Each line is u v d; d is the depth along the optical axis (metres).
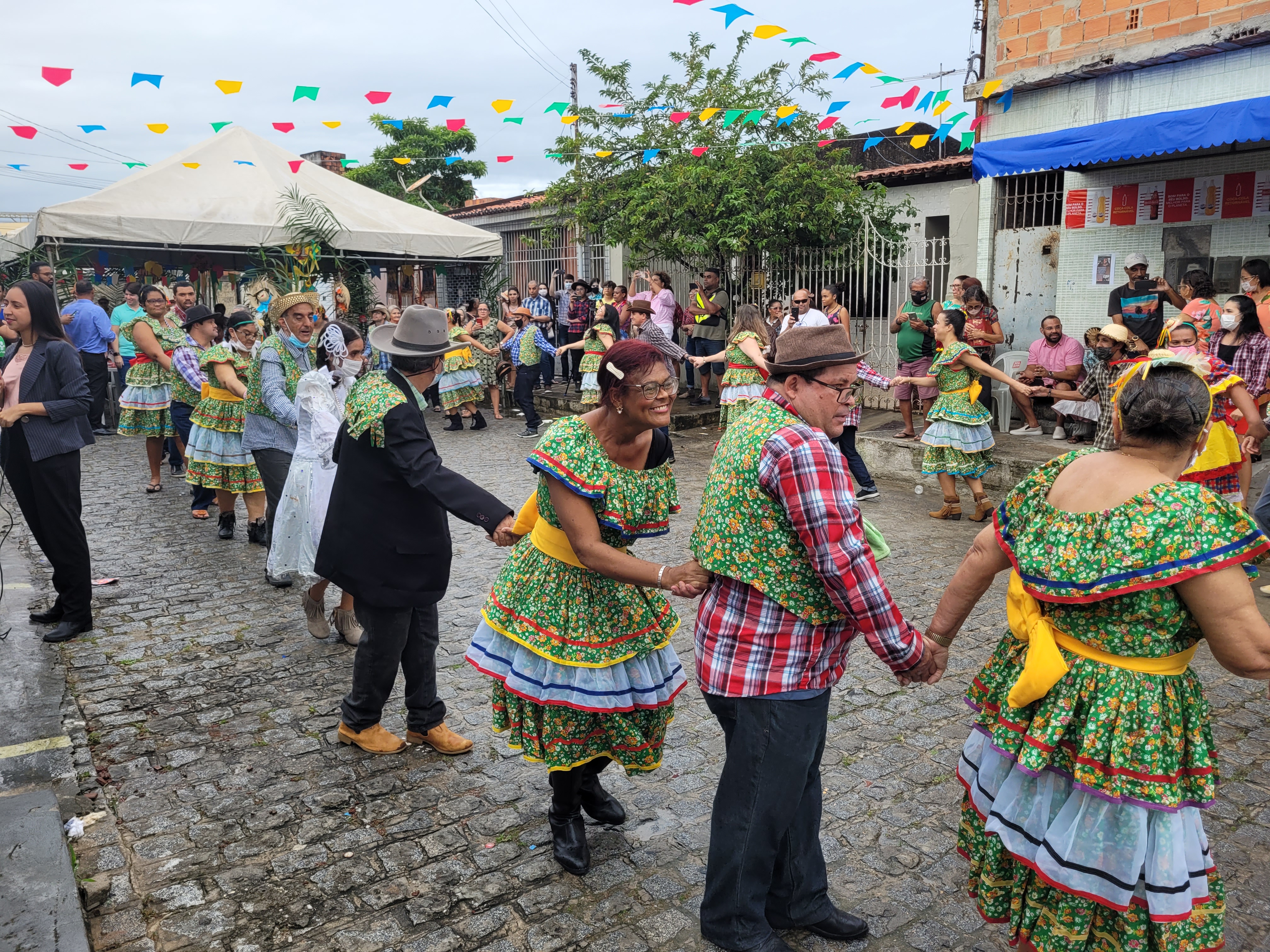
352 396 3.48
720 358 9.70
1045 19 9.12
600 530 2.69
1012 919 2.26
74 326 11.70
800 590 2.32
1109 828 2.05
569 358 14.45
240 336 7.38
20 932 2.56
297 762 3.74
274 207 11.41
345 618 4.87
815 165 11.35
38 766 3.63
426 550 3.56
